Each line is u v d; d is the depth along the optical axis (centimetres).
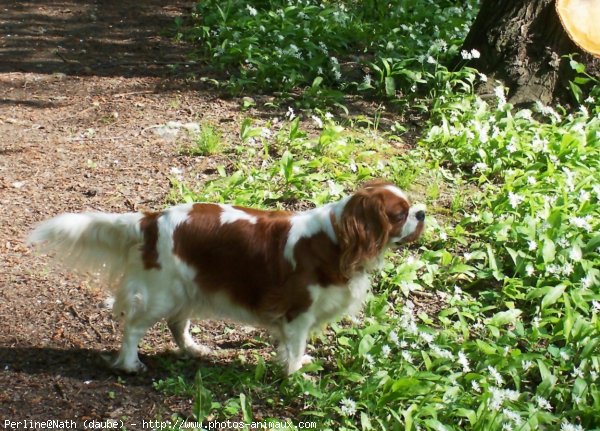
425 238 350
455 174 389
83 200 371
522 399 291
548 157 386
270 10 566
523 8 442
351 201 286
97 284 329
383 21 550
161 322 319
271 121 424
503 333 315
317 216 289
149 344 310
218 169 379
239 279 291
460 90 440
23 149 405
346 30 524
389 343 305
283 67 466
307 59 488
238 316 296
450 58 467
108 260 296
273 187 373
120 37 566
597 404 285
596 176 376
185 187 372
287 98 443
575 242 334
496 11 446
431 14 559
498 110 414
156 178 384
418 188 378
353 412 281
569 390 291
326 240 287
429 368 294
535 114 429
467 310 320
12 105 445
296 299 290
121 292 293
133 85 472
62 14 620
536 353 305
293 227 289
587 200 354
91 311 321
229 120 426
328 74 464
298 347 294
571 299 321
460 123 408
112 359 301
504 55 441
